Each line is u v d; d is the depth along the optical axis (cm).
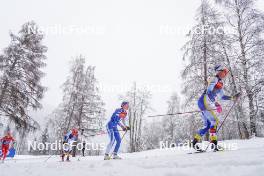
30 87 2145
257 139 1274
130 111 3081
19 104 2055
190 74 1909
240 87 1656
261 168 269
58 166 588
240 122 1650
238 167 299
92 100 2709
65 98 2647
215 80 641
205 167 335
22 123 2094
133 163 495
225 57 1775
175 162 428
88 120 2616
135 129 3084
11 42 2153
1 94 1973
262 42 1680
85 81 2753
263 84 1600
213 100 643
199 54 1881
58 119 2912
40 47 2259
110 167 464
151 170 378
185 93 1906
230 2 1839
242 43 1759
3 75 1978
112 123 870
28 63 2100
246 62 1705
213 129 624
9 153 1791
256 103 1628
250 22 1755
